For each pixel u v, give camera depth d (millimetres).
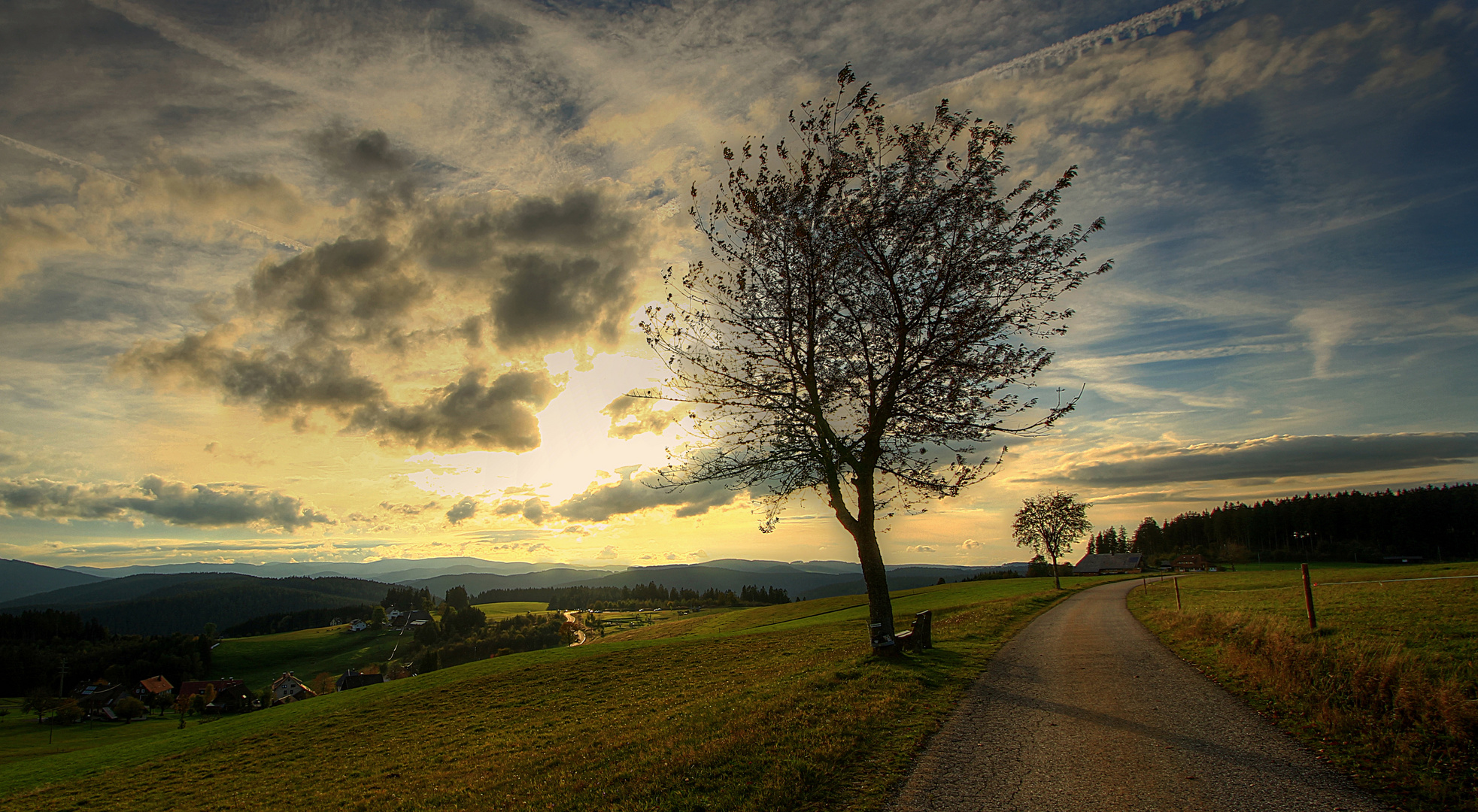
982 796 8258
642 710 22703
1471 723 8422
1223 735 10305
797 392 20578
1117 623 30812
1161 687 14336
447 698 34688
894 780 8969
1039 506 80938
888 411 20156
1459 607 22000
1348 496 153375
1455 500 135500
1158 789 8148
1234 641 17078
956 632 28328
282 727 33562
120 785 25984
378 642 190375
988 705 13242
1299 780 8148
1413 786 7598
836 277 19547
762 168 19859
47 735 89250
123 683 134500
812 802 8383
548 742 20266
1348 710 10164
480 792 13109
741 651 37125
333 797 18391
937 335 19203
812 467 20609
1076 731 11055
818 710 12750
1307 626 19266
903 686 14750
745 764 9992
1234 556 146375
